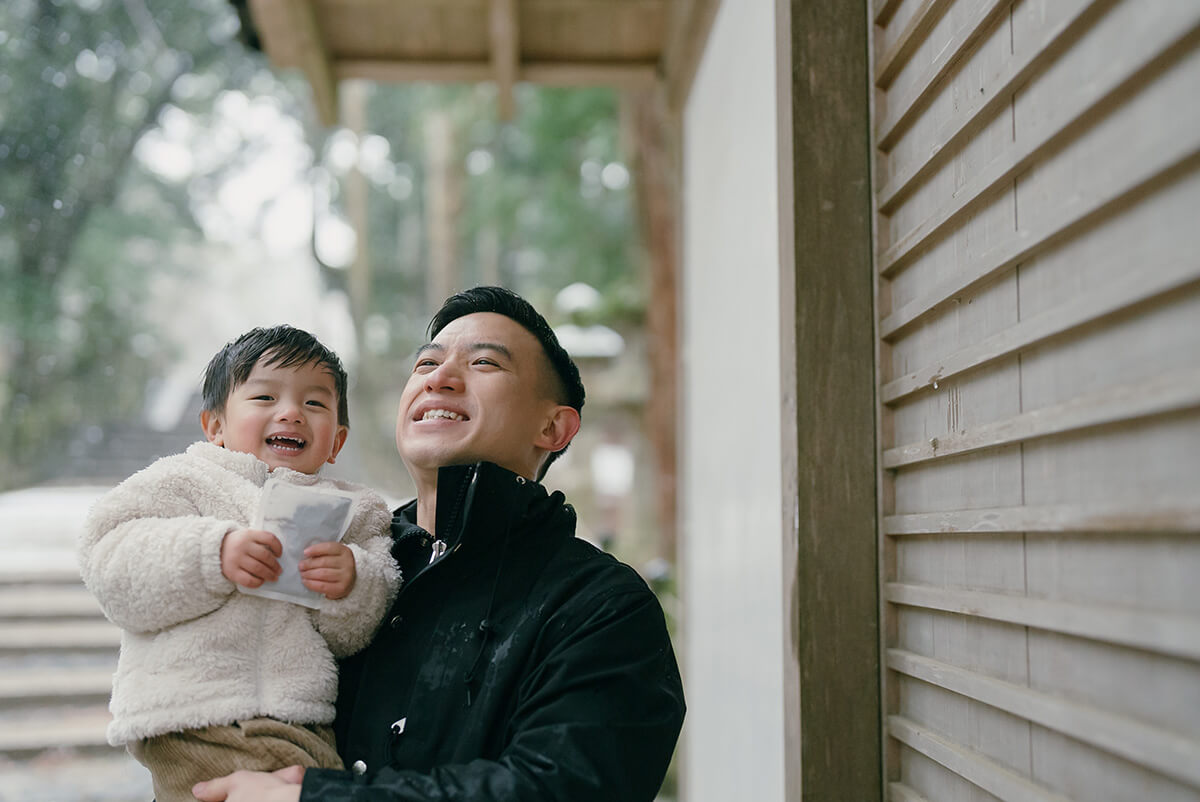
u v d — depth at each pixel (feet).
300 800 4.31
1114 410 3.17
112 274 59.47
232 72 62.03
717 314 9.24
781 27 6.11
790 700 5.77
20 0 45.16
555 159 55.98
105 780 17.99
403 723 4.90
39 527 29.96
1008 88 4.04
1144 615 3.01
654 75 12.80
